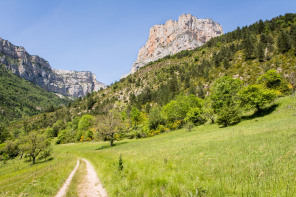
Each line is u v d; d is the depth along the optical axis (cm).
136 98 19038
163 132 7125
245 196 539
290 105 3800
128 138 7288
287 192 502
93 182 1246
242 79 10888
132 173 1110
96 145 6794
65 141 10262
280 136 1585
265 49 12838
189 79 16312
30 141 4972
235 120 4244
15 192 1009
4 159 6681
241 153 1231
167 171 1037
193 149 1892
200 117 6300
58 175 1437
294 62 10038
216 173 870
